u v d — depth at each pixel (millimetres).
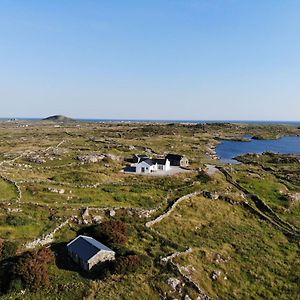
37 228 64750
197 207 82562
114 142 178125
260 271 64688
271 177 111000
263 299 58875
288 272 65312
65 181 89625
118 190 85938
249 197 91438
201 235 72375
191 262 62531
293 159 146375
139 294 53562
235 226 78125
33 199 74688
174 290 55562
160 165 109062
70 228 66625
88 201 77250
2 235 61062
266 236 75875
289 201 91688
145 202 80562
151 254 62406
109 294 52438
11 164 105750
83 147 152125
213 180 99062
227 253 68000
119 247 60875
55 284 52969
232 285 60781
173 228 72750
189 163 125062
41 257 55062
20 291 50812
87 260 55688
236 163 141500
